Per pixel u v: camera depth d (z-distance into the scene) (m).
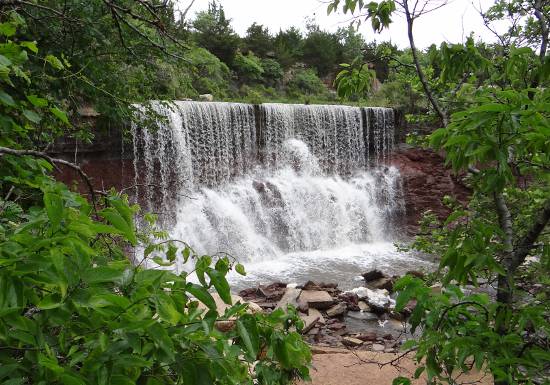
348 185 20.28
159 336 1.21
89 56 5.54
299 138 20.02
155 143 14.96
